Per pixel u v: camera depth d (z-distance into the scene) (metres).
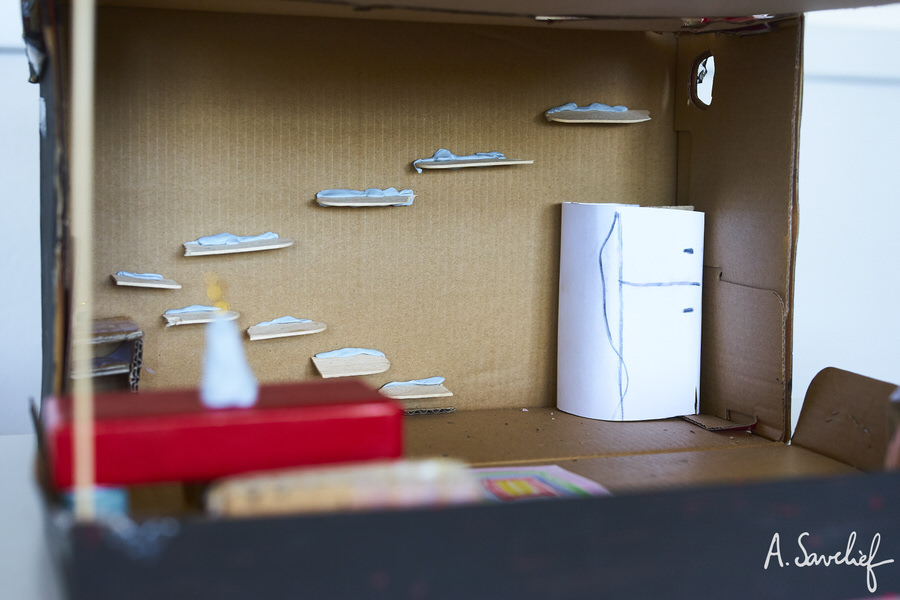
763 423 1.00
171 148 0.98
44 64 0.71
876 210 1.67
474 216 1.09
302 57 1.01
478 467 0.83
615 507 0.53
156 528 0.44
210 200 1.00
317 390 0.62
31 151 1.23
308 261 1.04
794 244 0.97
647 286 1.03
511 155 1.10
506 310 1.12
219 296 1.01
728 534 0.58
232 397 0.57
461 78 1.07
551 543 0.51
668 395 1.06
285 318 1.04
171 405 0.57
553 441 0.95
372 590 0.48
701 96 1.14
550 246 1.12
